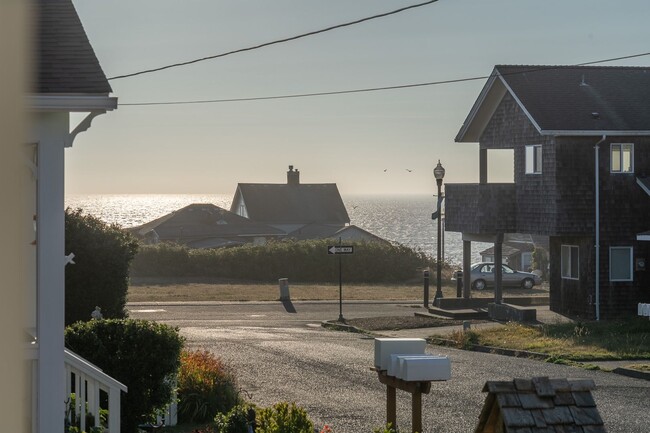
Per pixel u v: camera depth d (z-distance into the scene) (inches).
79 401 448.8
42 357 382.0
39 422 380.8
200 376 593.6
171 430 540.7
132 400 499.8
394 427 378.9
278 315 1510.8
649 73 1457.9
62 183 385.7
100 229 884.0
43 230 383.6
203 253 2316.7
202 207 3395.7
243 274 2293.3
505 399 222.5
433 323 1357.0
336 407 645.9
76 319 857.5
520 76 1390.3
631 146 1341.0
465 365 906.1
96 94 378.0
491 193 1409.9
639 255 1344.7
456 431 566.6
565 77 1407.5
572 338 1093.8
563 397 225.3
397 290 2032.5
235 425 450.6
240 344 1059.9
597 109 1341.0
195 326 1309.1
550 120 1299.2
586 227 1327.5
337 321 1376.7
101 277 864.3
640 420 616.1
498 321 1370.6
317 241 2347.4
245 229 3299.7
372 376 799.7
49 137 384.2
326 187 3873.0
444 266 2433.6
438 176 1595.7
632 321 1234.6
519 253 2979.8
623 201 1338.6
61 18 430.6
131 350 500.1
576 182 1322.6
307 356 941.8
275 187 3811.5
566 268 1397.6
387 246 2329.0
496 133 1445.6
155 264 2294.5
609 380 815.7
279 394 701.9
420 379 351.6
